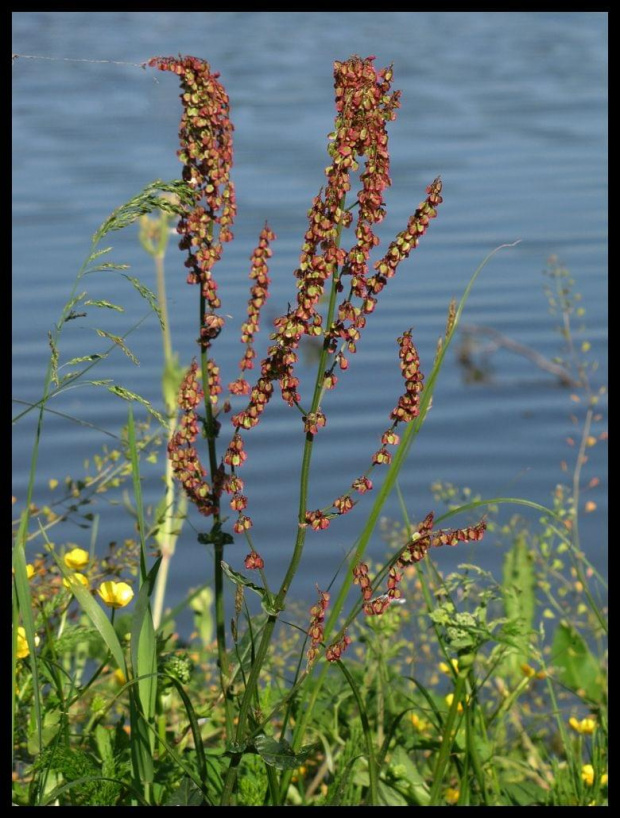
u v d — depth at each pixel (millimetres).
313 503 9766
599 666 5762
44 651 4258
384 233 17062
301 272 3227
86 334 12562
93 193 18047
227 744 3783
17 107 25844
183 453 3891
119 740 4262
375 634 4906
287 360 3270
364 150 3213
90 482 4973
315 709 4805
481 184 19719
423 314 13867
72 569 4492
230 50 36375
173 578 8219
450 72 33000
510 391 11758
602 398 11508
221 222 3797
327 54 36281
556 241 16297
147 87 27219
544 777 4801
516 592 5473
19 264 14453
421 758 5184
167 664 4242
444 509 9344
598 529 8820
